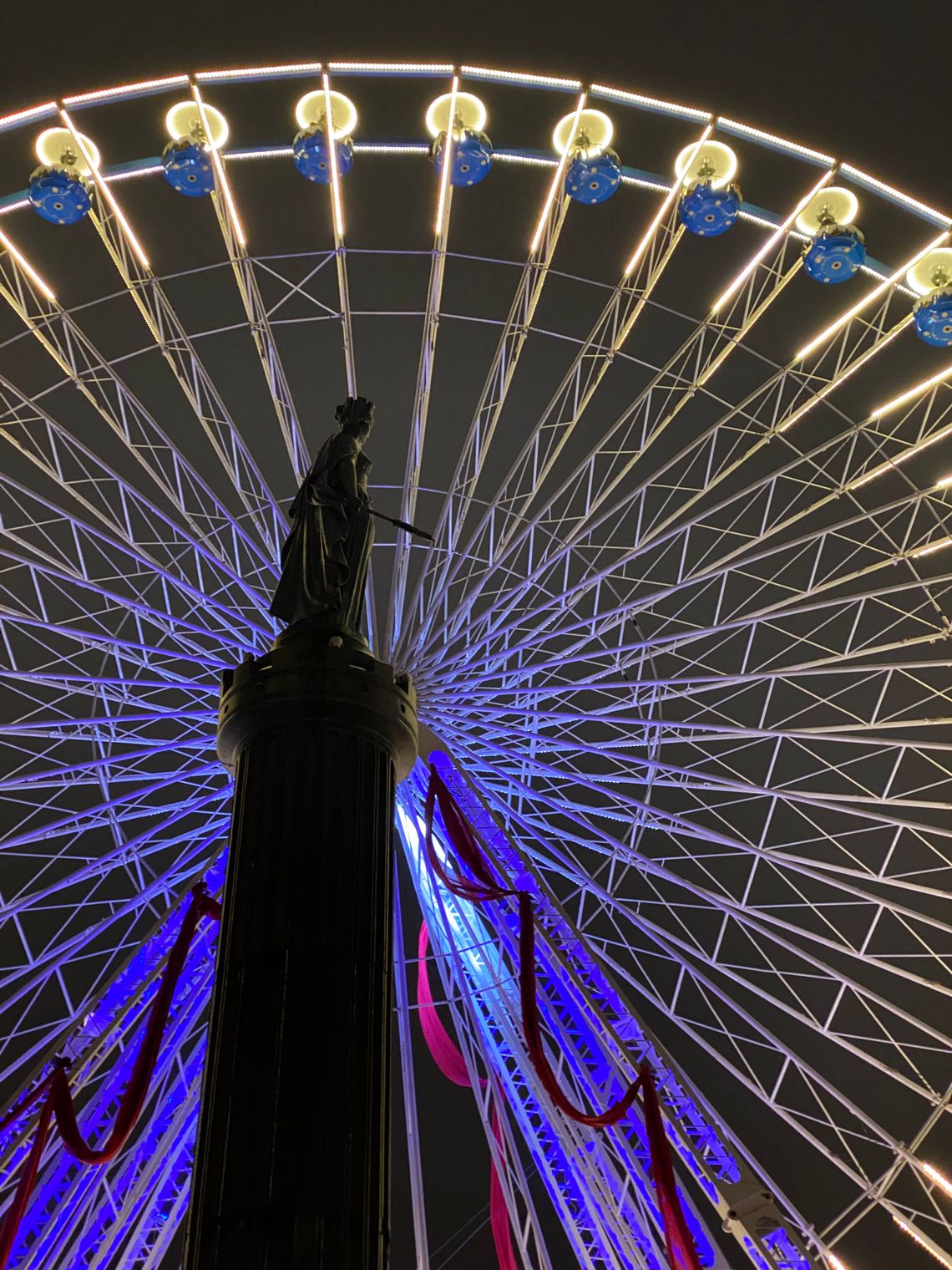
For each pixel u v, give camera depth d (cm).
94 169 2525
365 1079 1434
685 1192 2552
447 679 2669
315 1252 1307
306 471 2692
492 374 2698
